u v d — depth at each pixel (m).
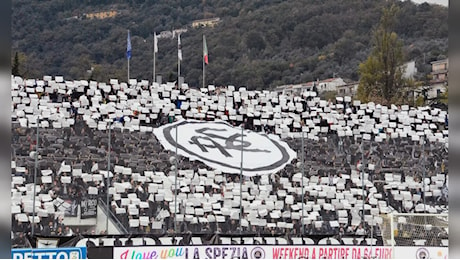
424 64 150.75
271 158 52.88
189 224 45.94
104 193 45.69
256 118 63.53
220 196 49.78
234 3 173.12
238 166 51.88
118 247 38.03
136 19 166.88
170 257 39.16
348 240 44.03
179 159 50.88
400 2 168.00
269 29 163.38
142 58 156.50
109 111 59.06
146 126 55.31
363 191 45.69
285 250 40.97
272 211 48.81
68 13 162.00
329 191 51.06
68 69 151.50
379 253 41.25
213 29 163.75
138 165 48.91
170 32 166.12
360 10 166.62
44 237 38.41
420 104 125.62
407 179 52.62
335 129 63.38
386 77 129.62
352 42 159.00
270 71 154.12
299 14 165.25
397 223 41.66
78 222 43.69
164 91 65.62
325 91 144.12
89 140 47.53
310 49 161.88
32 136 45.41
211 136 54.59
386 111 67.75
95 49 156.88
